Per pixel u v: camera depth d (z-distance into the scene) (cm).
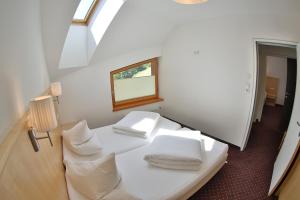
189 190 192
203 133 388
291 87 352
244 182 250
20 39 145
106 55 358
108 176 165
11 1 127
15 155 100
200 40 351
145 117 322
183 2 197
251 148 334
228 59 316
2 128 98
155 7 298
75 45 321
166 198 170
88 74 361
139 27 337
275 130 399
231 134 339
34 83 188
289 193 191
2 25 110
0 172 77
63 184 176
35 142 133
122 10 277
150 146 240
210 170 214
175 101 433
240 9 268
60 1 208
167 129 307
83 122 258
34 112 124
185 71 393
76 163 193
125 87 421
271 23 254
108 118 403
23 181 101
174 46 402
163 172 205
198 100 382
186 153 212
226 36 311
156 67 447
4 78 107
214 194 230
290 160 195
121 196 155
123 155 238
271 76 539
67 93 351
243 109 312
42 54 251
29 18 174
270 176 261
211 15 312
